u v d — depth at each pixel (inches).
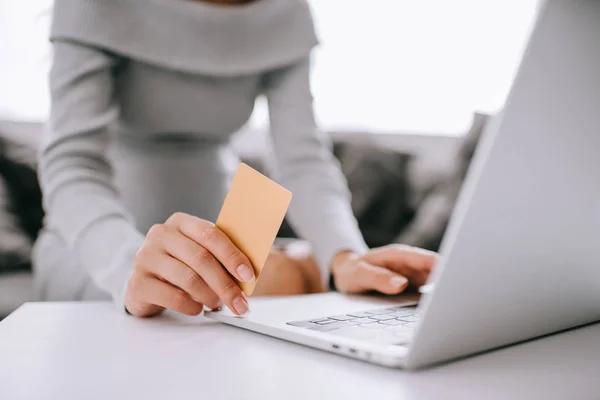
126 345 18.7
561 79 12.2
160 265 22.7
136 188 45.6
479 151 12.0
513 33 123.8
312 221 39.8
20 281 69.3
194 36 40.9
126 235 28.3
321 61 131.2
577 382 14.5
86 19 34.9
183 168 47.1
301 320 20.9
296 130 45.6
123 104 42.7
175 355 17.4
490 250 13.4
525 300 16.1
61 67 34.1
